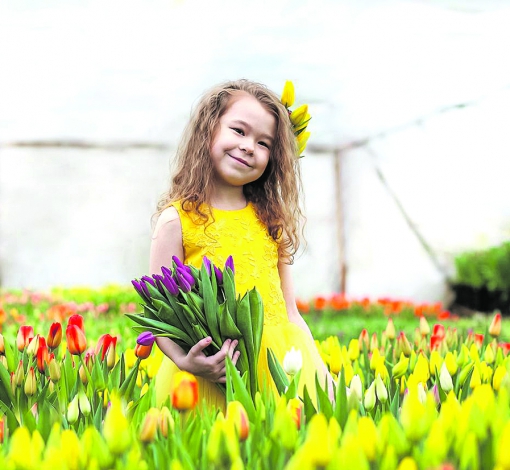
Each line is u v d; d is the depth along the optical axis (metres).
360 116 11.98
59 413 2.01
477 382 2.15
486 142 11.31
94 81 10.84
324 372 2.69
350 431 1.48
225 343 2.34
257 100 2.87
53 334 2.47
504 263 11.98
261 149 2.83
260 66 10.18
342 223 14.30
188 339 2.38
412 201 12.81
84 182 14.22
